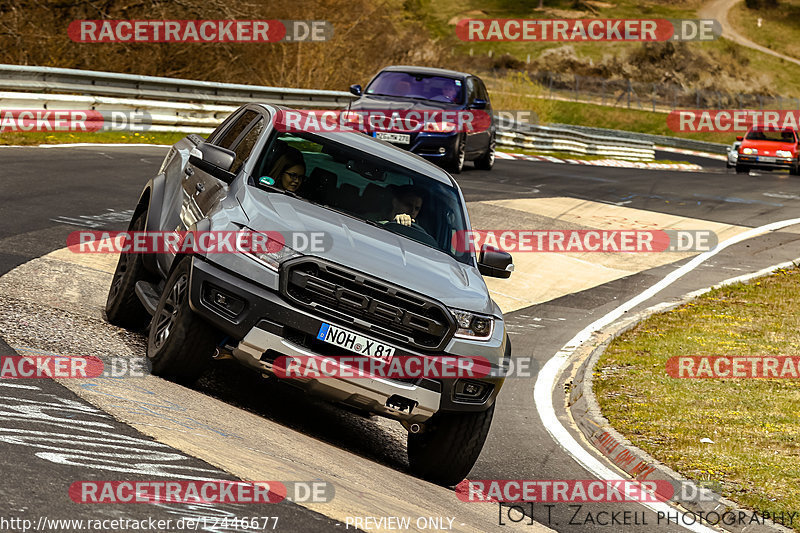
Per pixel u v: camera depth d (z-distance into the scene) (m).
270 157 17.31
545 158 80.88
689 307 34.47
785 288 37.97
